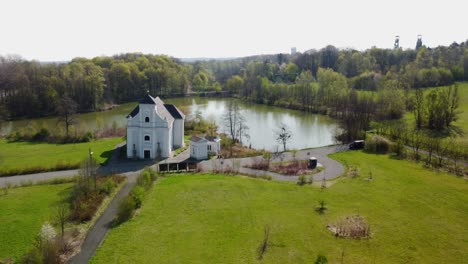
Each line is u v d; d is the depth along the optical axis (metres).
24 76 124.31
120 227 37.09
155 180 52.12
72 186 49.25
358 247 33.25
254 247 33.09
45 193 46.66
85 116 127.00
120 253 32.16
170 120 68.56
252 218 39.16
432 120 88.00
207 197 45.25
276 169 58.69
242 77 195.62
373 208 42.03
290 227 37.03
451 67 153.00
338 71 181.62
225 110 138.00
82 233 35.97
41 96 126.25
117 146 74.00
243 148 75.62
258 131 99.44
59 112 115.31
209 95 185.25
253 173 56.62
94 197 43.28
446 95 93.81
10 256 31.52
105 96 152.75
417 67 153.38
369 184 50.50
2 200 44.06
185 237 34.91
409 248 33.06
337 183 51.38
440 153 65.19
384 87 112.31
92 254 32.16
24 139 82.25
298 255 31.77
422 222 38.34
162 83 179.75
